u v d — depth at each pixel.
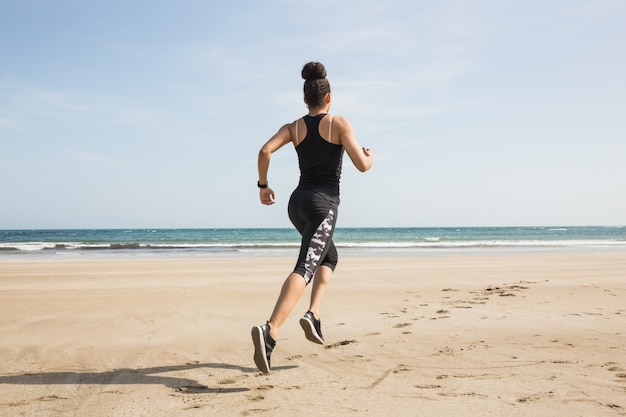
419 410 2.36
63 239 47.19
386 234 67.56
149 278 9.41
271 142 2.91
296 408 2.38
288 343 3.98
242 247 26.86
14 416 2.29
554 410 2.36
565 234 63.88
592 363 3.27
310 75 2.98
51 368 3.19
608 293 7.07
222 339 4.14
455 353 3.58
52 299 6.55
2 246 26.47
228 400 2.51
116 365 3.28
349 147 2.84
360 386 2.76
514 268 11.71
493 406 2.41
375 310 5.68
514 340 4.03
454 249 24.44
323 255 2.86
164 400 2.52
